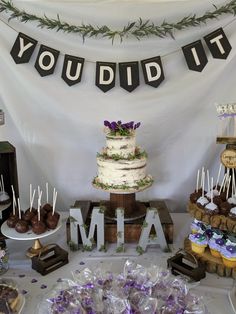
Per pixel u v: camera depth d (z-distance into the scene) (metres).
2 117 1.66
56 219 1.47
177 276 1.32
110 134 1.57
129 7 1.73
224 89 1.83
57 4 1.74
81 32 1.76
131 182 1.56
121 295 1.10
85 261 1.46
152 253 1.52
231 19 1.75
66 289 1.16
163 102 1.84
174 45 1.79
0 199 1.60
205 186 1.96
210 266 1.37
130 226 1.59
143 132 1.89
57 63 1.81
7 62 1.81
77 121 1.88
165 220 1.61
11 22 1.77
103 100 1.85
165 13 1.74
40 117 1.88
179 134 1.89
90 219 1.62
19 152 1.94
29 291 1.27
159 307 1.08
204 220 1.35
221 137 1.45
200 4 1.73
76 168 1.96
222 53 1.77
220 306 1.19
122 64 1.79
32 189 1.99
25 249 1.57
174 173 1.96
